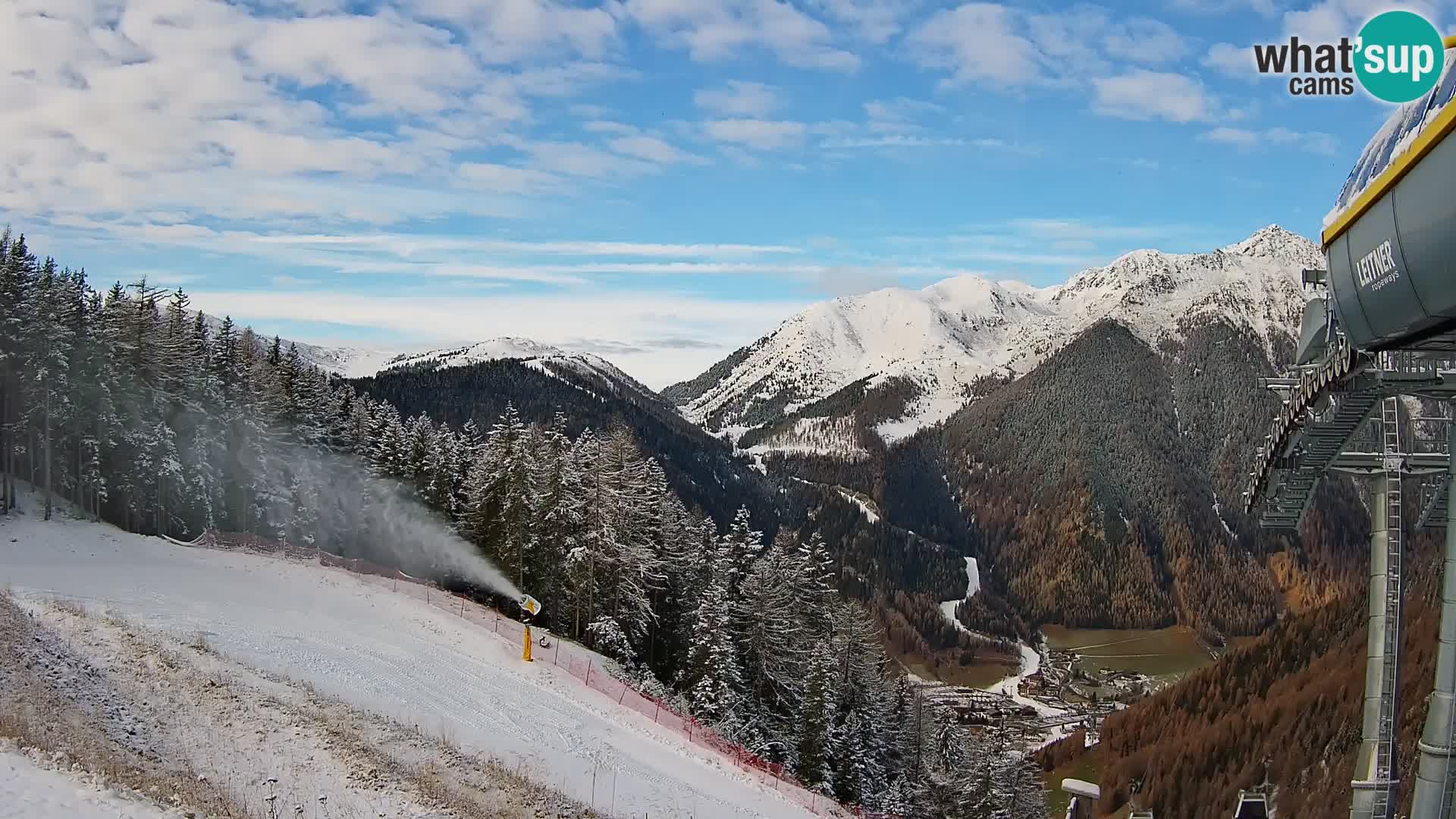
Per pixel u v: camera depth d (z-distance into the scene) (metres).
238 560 54.06
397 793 23.02
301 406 75.69
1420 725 51.50
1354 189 20.58
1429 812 24.77
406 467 76.56
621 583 58.47
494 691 36.47
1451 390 27.06
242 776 21.80
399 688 33.25
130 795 17.11
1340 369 29.44
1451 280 17.36
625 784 30.44
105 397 63.31
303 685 30.03
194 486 66.94
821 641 59.12
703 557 66.94
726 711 50.31
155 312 68.62
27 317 60.59
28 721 19.45
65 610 30.53
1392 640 30.59
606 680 46.44
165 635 31.28
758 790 36.06
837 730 54.56
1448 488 26.42
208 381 70.38
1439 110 17.00
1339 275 21.75
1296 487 38.59
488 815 23.47
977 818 60.38
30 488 64.56
